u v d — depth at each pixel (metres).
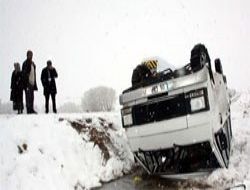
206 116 5.61
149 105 6.10
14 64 10.08
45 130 6.96
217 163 6.19
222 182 5.65
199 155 6.34
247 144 7.89
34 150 6.17
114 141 8.53
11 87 10.09
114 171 7.30
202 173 6.19
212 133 5.64
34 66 9.95
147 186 6.05
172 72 6.03
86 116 8.68
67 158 6.55
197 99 5.66
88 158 7.03
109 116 9.91
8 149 5.82
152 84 6.16
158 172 6.43
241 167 6.34
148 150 6.21
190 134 5.72
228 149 7.03
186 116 5.72
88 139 7.60
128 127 6.43
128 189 5.96
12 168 5.46
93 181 6.50
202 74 5.67
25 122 7.10
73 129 7.56
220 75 7.69
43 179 5.63
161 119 5.95
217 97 6.55
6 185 5.10
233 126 10.30
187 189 5.52
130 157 8.36
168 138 5.92
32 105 9.89
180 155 6.09
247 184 5.04
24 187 5.25
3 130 6.39
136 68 7.30
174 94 5.84
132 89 6.55
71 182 6.05
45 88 10.77
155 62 7.30
